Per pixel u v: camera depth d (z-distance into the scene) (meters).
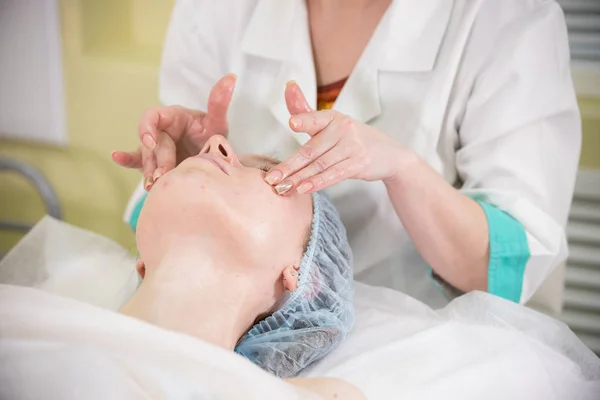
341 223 1.03
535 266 1.04
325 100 1.13
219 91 1.03
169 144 1.02
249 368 0.69
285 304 0.89
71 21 1.71
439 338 0.93
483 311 0.99
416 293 1.16
